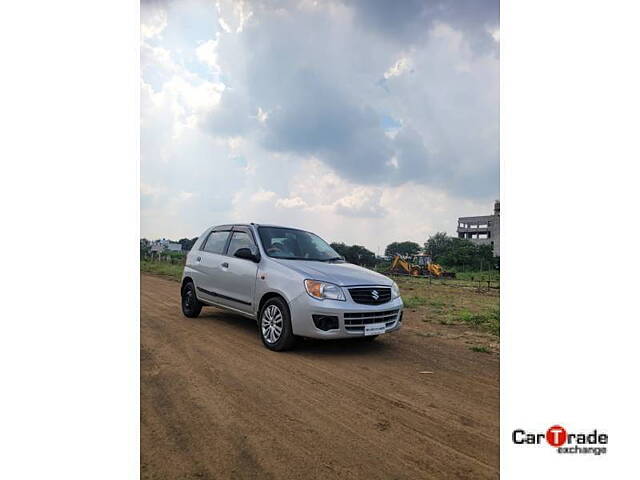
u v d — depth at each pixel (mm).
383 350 5844
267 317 5660
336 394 4012
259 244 6273
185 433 3105
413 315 9414
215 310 8711
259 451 2887
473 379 4660
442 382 4520
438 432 3314
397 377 4629
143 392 3828
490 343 6555
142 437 3039
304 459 2811
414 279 26812
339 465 2760
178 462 2725
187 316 7684
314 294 5195
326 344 6004
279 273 5598
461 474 2736
